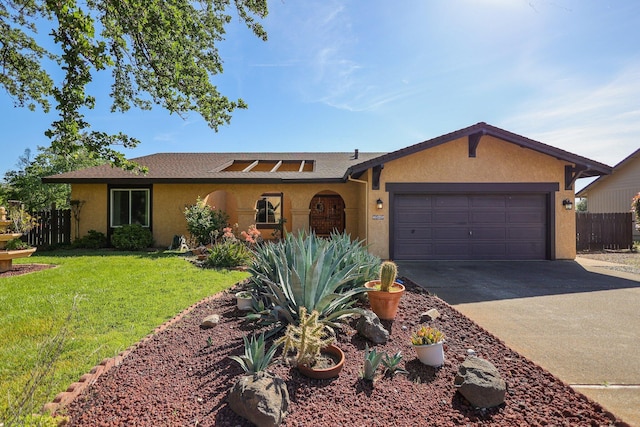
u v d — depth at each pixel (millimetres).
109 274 7941
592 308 5645
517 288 7121
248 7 6973
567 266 9969
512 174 11055
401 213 11195
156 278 7527
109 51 6160
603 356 3760
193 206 13500
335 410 2557
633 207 14141
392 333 4047
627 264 10398
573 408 2613
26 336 4184
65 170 24516
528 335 4410
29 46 7781
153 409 2586
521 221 11203
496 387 2639
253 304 4723
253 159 17547
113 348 3777
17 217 9500
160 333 4098
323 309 3926
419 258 11141
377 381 2967
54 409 2572
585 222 14352
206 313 4930
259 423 2293
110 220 14055
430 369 3219
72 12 4582
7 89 8391
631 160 19109
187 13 6617
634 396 2947
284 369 3016
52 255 11273
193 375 3072
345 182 13797
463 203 11211
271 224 17141
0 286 6699
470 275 8547
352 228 14016
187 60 6750
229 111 7715
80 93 5016
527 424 2436
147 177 13336
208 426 2371
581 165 10586
